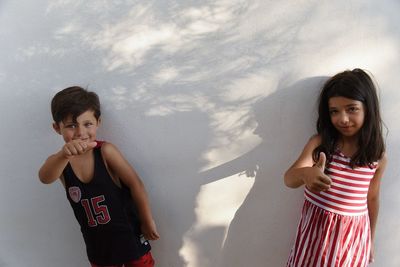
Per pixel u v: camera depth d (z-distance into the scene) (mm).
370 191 1315
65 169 1263
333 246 1246
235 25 1273
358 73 1177
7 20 1314
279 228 1469
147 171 1432
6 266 1556
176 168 1423
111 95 1357
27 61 1345
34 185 1474
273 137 1361
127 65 1328
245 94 1330
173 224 1494
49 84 1358
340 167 1230
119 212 1312
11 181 1469
